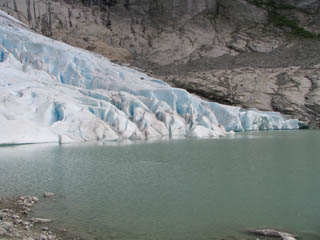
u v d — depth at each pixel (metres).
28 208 10.38
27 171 16.23
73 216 9.77
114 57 83.38
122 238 8.20
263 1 110.62
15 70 36.03
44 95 30.81
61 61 43.03
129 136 31.41
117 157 20.84
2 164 17.98
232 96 58.09
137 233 8.56
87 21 100.00
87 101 33.28
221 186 13.62
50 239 7.75
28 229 8.38
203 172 16.52
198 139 32.56
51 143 27.22
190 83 64.25
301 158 20.94
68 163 18.56
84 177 15.11
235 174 16.00
